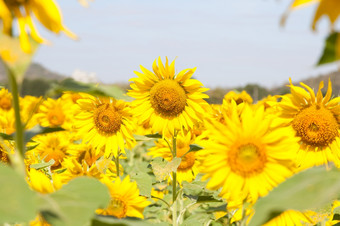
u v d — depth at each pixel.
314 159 1.42
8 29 0.75
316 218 1.14
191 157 1.89
